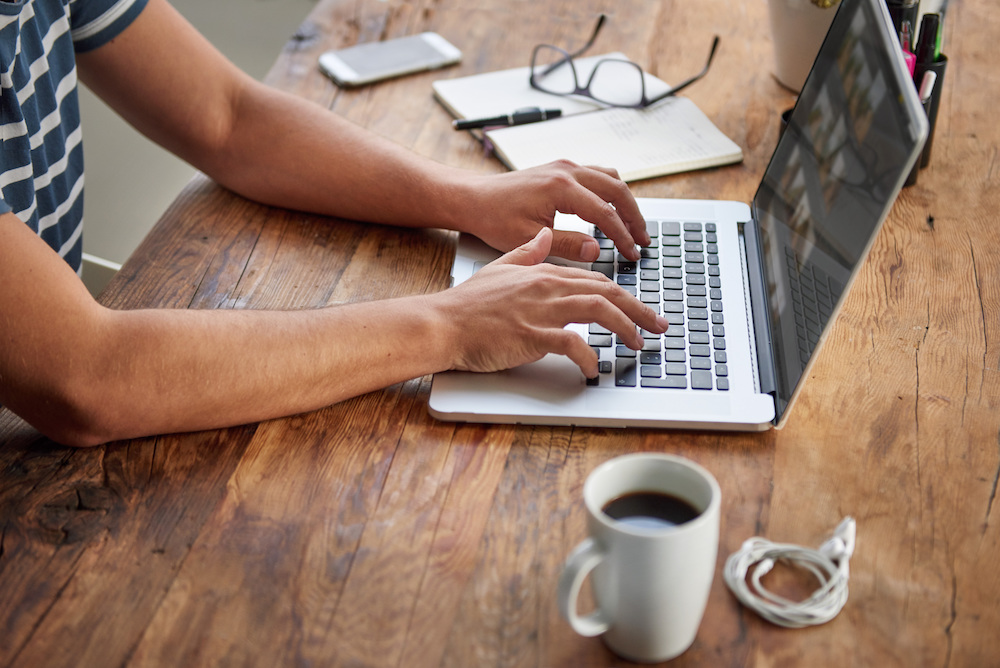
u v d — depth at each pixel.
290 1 2.14
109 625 0.60
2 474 0.70
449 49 1.29
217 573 0.63
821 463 0.71
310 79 1.25
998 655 0.57
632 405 0.75
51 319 0.70
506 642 0.58
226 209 1.02
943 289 0.89
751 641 0.58
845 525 0.64
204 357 0.73
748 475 0.70
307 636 0.59
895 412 0.75
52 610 0.60
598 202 0.91
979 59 1.26
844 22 0.84
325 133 1.01
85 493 0.69
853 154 0.73
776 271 0.83
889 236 0.96
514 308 0.78
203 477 0.70
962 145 1.10
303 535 0.66
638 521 0.55
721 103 1.19
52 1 0.96
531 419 0.74
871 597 0.61
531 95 1.19
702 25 1.36
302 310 0.79
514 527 0.66
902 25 0.98
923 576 0.62
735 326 0.83
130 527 0.66
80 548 0.65
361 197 0.99
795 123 0.90
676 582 0.52
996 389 0.77
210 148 1.03
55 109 1.00
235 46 2.19
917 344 0.83
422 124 1.16
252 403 0.73
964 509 0.67
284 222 1.00
